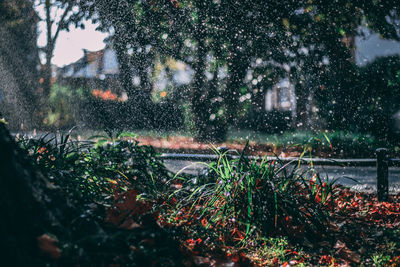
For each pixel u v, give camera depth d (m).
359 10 11.45
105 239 2.83
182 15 13.35
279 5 11.41
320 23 11.34
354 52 13.30
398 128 13.40
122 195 3.68
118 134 6.09
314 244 4.13
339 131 13.68
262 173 4.67
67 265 2.40
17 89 21.75
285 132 14.96
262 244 4.00
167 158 11.43
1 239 2.15
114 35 15.37
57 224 2.53
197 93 15.20
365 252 3.97
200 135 15.08
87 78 20.92
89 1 15.37
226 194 4.38
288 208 4.34
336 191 5.58
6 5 22.64
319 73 12.44
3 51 22.25
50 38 22.09
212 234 3.92
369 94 13.23
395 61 12.92
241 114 14.94
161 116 17.75
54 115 19.67
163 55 14.60
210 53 13.45
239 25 12.43
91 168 4.88
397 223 4.87
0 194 2.27
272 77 12.89
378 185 6.22
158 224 3.74
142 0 13.48
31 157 4.26
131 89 18.59
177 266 3.13
